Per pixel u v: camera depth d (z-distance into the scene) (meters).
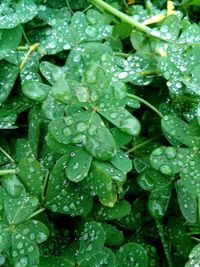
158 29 0.27
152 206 0.24
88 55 0.25
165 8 0.29
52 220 0.24
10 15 0.26
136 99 0.25
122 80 0.25
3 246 0.22
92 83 0.23
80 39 0.26
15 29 0.26
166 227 0.25
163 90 0.26
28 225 0.22
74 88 0.23
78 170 0.22
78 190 0.23
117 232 0.24
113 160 0.22
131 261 0.23
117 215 0.23
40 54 0.26
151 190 0.24
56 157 0.24
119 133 0.23
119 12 0.26
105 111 0.23
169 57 0.25
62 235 0.24
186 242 0.24
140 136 0.26
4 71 0.25
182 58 0.24
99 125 0.23
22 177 0.23
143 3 0.30
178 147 0.23
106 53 0.25
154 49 0.26
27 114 0.26
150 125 0.26
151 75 0.25
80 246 0.23
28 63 0.26
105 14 0.27
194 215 0.23
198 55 0.24
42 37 0.27
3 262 0.22
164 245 0.24
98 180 0.22
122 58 0.26
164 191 0.24
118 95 0.23
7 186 0.23
